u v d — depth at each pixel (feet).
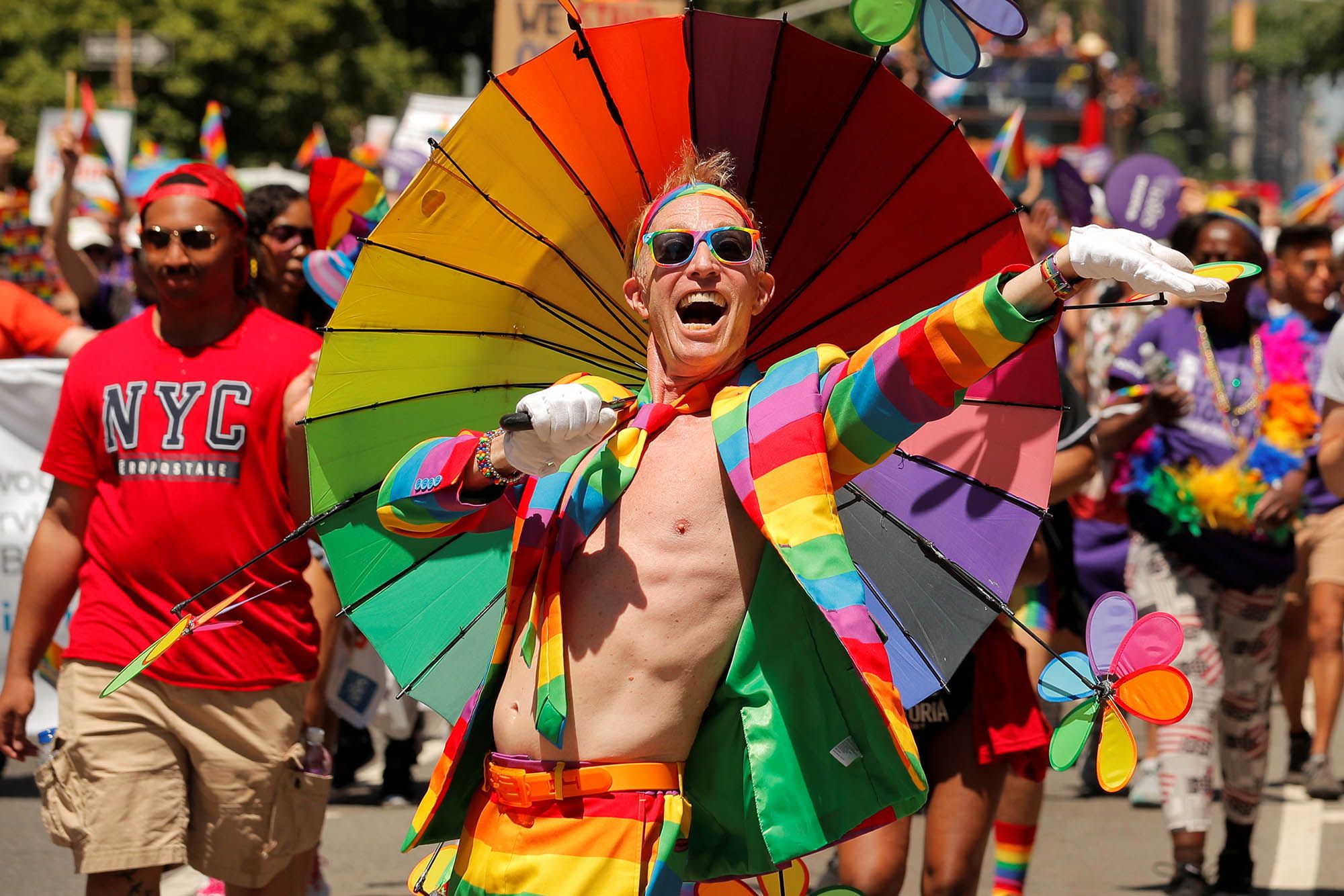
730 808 20.89
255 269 39.42
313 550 35.68
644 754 20.29
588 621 20.63
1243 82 433.48
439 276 23.85
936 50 22.41
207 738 28.35
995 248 23.40
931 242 23.66
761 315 24.43
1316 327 50.83
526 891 20.13
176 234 28.40
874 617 23.15
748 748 20.36
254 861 28.71
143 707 28.25
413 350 24.00
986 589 21.43
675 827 20.04
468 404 24.43
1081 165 149.38
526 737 20.76
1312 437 41.24
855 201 23.80
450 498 21.07
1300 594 52.60
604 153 23.80
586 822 20.11
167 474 28.40
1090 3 440.86
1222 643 40.65
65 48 174.81
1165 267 17.89
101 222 70.85
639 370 24.63
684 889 22.17
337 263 37.27
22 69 172.35
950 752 29.14
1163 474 40.40
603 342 24.61
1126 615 20.26
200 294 28.58
